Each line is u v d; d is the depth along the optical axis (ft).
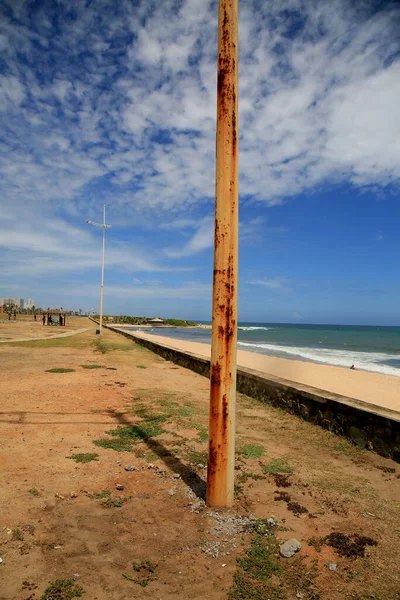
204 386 29.07
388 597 7.29
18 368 32.91
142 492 11.27
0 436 15.46
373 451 15.58
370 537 9.30
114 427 17.44
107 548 8.48
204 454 14.56
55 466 12.84
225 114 10.29
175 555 8.34
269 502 10.94
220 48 10.43
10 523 9.23
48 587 7.16
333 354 90.22
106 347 56.59
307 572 7.95
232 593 7.27
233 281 10.19
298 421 19.90
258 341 140.87
